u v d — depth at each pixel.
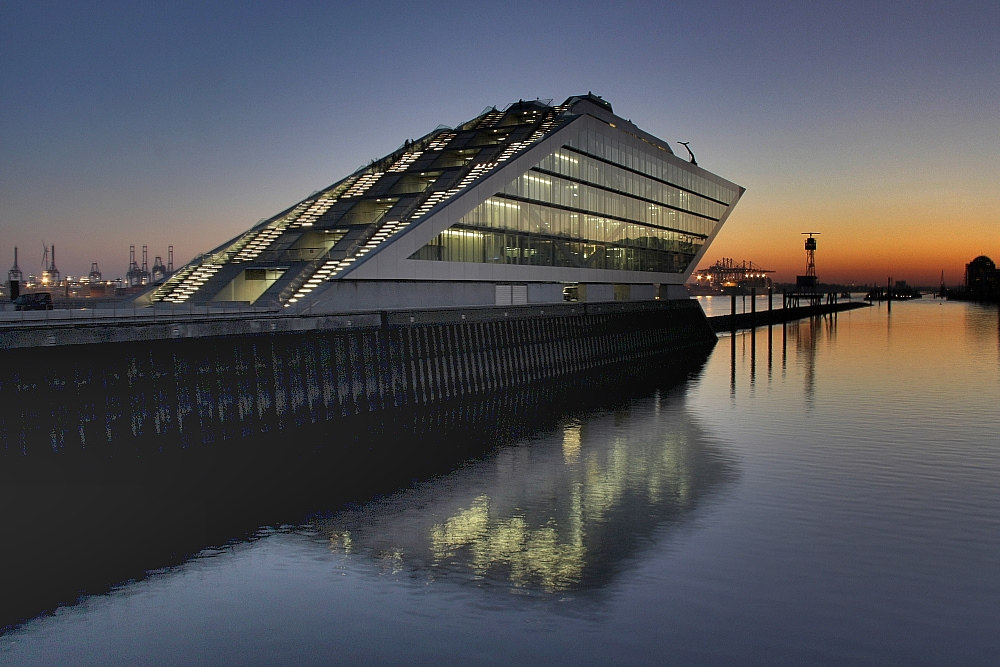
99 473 32.03
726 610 19.78
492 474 34.44
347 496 30.77
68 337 31.06
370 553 24.30
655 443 41.06
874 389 60.94
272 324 40.41
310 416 42.47
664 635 18.41
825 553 23.86
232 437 37.94
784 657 17.33
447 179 71.25
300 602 20.58
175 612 20.02
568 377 70.31
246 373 38.88
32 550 24.55
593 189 83.38
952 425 45.16
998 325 149.00
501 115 87.19
